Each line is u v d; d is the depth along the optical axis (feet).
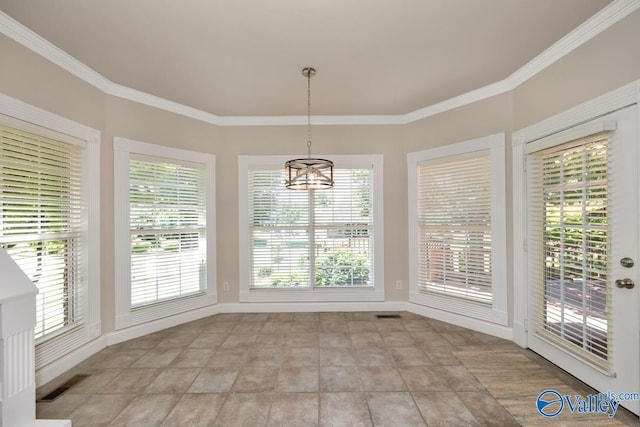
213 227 12.21
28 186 7.22
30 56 7.11
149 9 6.17
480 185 10.30
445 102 11.04
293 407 6.38
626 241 6.14
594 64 6.78
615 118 6.29
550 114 8.00
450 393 6.84
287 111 11.92
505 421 5.92
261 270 12.69
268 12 6.30
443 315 11.34
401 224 12.50
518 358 8.43
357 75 9.12
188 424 5.89
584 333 7.07
